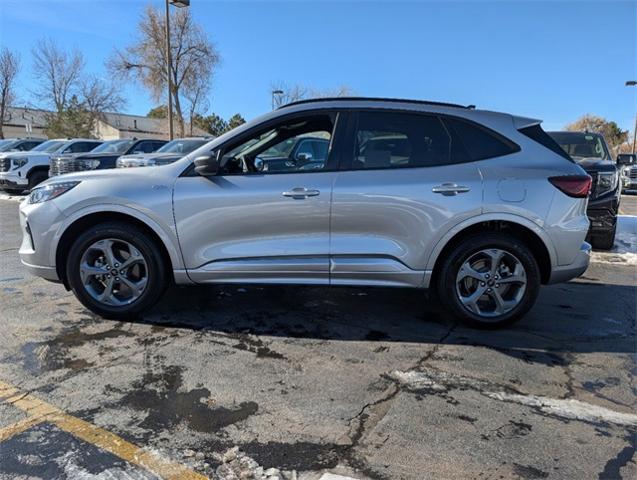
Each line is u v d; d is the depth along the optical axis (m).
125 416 2.68
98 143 16.58
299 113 3.89
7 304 4.46
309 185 3.73
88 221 3.99
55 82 50.44
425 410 2.79
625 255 7.08
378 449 2.42
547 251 3.83
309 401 2.87
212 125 61.47
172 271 4.00
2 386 2.98
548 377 3.23
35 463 2.27
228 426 2.60
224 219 3.78
